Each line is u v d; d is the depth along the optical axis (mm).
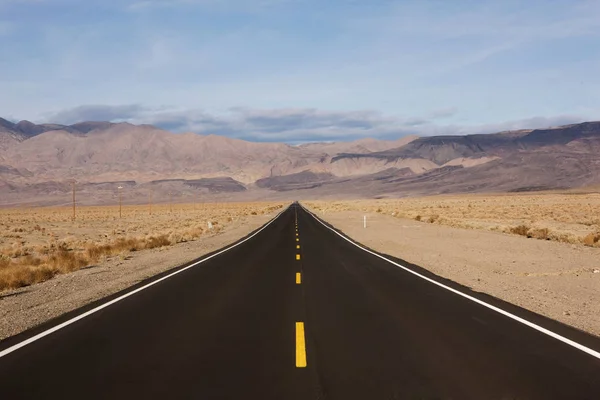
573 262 19828
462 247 26062
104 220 71062
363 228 42906
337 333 8875
